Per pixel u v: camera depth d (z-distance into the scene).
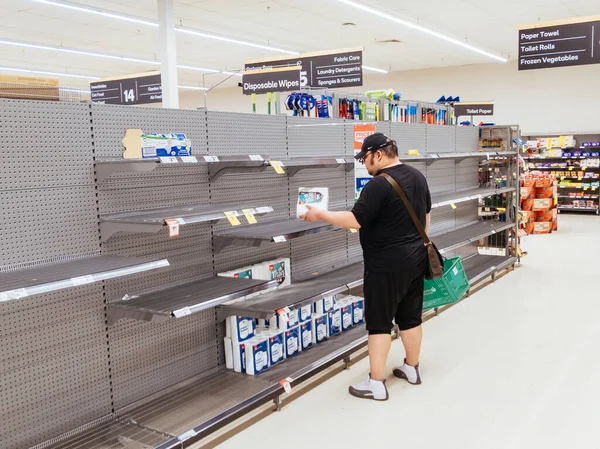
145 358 3.34
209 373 3.72
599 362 4.19
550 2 9.86
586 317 5.34
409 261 3.52
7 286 2.26
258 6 9.83
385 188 3.44
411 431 3.22
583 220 13.05
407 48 13.88
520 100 15.85
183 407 3.20
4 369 2.63
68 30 11.09
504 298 6.12
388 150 3.59
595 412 3.40
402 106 6.29
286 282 4.33
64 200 2.87
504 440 3.09
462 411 3.46
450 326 5.16
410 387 3.84
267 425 3.34
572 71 14.98
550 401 3.56
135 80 11.12
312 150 4.82
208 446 3.09
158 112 3.40
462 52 14.45
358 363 4.32
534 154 14.92
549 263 8.01
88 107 2.98
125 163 2.88
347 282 4.41
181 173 3.55
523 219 8.51
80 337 2.97
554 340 4.70
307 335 4.17
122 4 9.32
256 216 4.21
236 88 21.48
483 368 4.14
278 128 4.42
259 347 3.69
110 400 3.14
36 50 13.07
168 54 8.48
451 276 4.15
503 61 15.88
